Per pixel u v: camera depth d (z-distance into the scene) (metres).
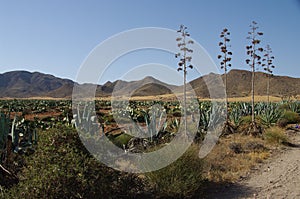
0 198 4.91
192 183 6.22
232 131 14.59
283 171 8.30
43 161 5.22
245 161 9.33
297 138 14.51
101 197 5.25
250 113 22.94
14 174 6.50
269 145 12.15
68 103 45.12
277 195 6.43
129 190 5.95
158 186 6.25
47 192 4.84
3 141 7.05
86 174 5.18
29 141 8.12
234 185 7.22
